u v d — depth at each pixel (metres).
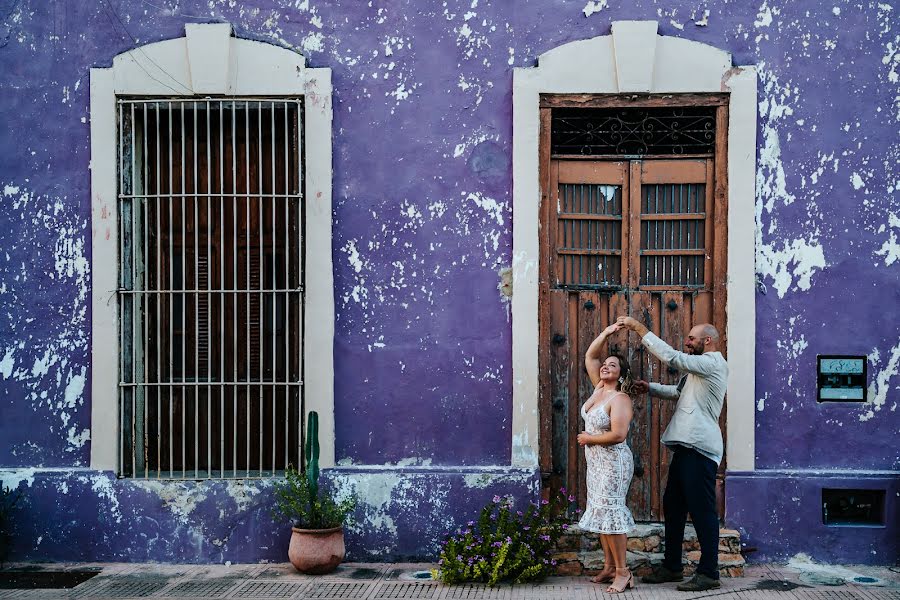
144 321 6.92
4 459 6.77
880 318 6.61
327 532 6.29
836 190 6.64
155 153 6.98
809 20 6.64
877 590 5.90
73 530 6.66
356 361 6.76
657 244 6.86
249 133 6.91
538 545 6.25
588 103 6.75
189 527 6.64
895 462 6.57
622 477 5.87
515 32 6.74
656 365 6.82
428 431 6.73
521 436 6.66
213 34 6.73
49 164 6.80
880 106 6.62
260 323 6.78
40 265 6.80
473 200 6.75
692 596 5.76
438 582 6.12
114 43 6.79
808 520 6.55
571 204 6.89
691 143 6.85
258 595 5.85
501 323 6.72
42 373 6.78
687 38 6.68
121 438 6.77
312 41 6.79
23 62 6.82
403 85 6.78
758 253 6.65
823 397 6.61
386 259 6.77
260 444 6.73
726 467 6.61
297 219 6.82
